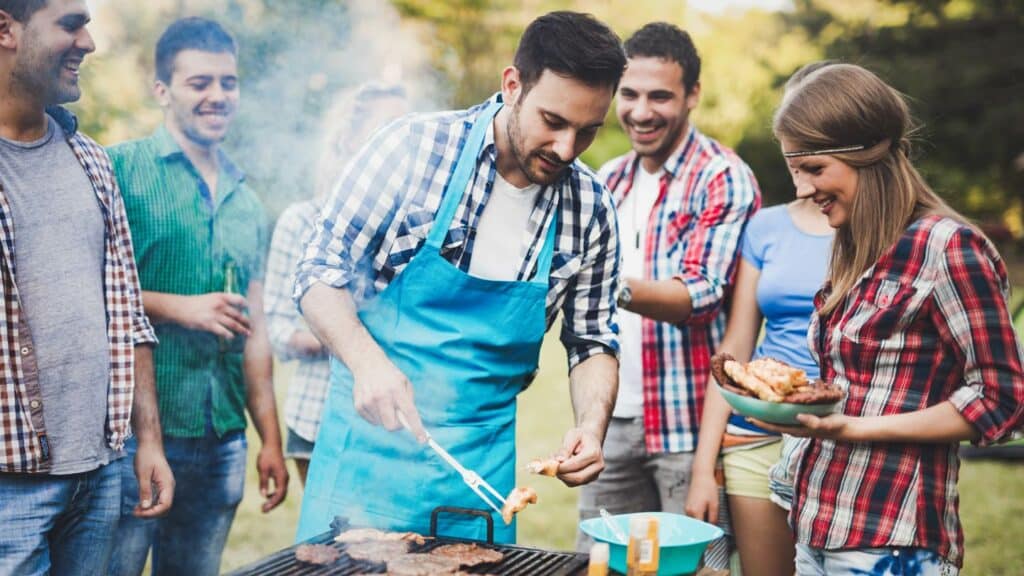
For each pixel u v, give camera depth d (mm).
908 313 2105
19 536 2205
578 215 2404
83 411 2320
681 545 1979
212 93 2885
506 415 2412
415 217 2270
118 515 2488
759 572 2975
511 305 2309
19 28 2162
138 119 4918
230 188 3057
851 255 2236
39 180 2273
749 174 3238
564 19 2061
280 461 3266
